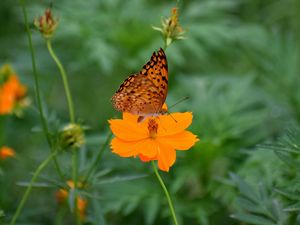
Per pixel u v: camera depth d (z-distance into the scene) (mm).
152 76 507
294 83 792
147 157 497
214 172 708
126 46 800
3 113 632
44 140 778
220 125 703
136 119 521
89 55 781
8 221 618
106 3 814
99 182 533
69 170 554
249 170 608
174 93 757
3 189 662
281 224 530
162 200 682
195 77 766
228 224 671
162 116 521
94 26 789
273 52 813
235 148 694
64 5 801
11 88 639
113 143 503
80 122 522
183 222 720
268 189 578
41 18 541
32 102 799
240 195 590
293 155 563
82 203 593
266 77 806
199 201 683
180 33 518
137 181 690
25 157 751
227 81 779
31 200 724
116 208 667
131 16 810
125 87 500
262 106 793
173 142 508
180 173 684
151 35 799
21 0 523
